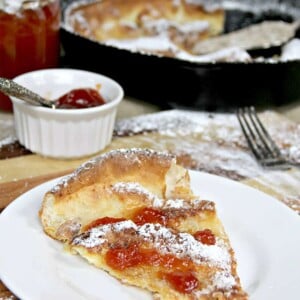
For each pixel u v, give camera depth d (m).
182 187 0.62
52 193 0.59
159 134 0.78
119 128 0.79
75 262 0.56
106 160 0.61
